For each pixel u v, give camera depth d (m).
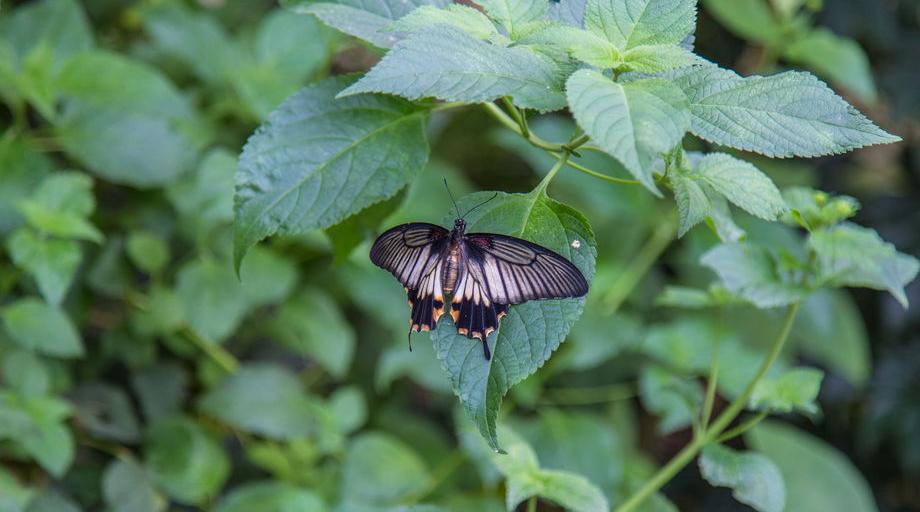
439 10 1.83
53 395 2.40
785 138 1.78
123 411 2.47
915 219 3.47
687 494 3.76
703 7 3.51
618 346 2.55
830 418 3.69
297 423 2.48
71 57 2.31
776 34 2.81
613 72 1.80
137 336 2.52
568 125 2.73
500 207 1.82
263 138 1.88
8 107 2.48
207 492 2.43
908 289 3.45
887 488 3.71
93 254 2.47
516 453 1.98
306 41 2.55
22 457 2.30
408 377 3.21
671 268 3.37
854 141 1.78
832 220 1.98
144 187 2.54
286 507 2.18
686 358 2.36
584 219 1.81
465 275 1.79
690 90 1.80
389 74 1.78
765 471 1.99
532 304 1.79
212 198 2.31
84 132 2.36
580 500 1.95
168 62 2.76
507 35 1.84
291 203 1.87
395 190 1.88
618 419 3.05
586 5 1.82
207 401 2.45
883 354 3.53
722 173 1.83
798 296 1.99
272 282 2.46
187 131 2.46
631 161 1.73
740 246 2.02
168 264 2.57
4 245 2.25
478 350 1.79
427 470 2.86
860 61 2.72
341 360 2.65
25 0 2.68
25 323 2.21
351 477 2.50
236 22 3.14
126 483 2.40
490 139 3.29
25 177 2.27
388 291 2.67
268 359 2.92
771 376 2.28
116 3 2.80
